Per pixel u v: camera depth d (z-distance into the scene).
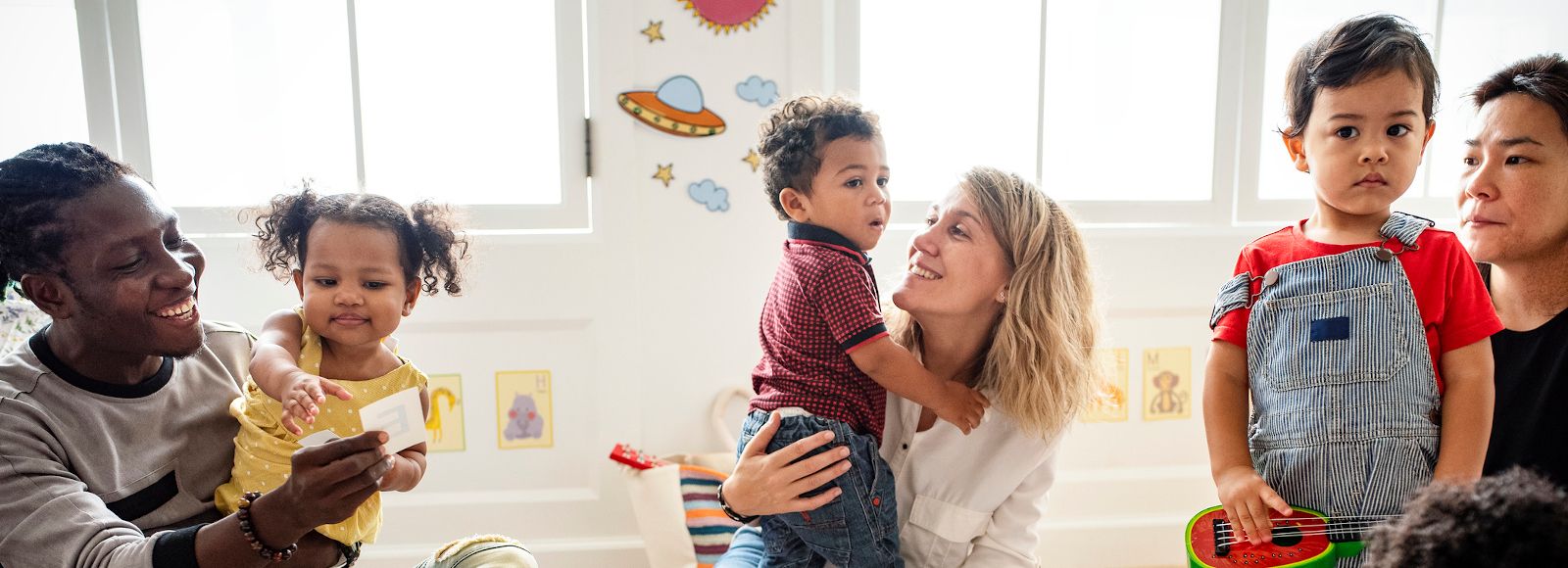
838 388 1.18
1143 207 1.93
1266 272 1.21
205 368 1.16
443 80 1.84
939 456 1.23
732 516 1.20
